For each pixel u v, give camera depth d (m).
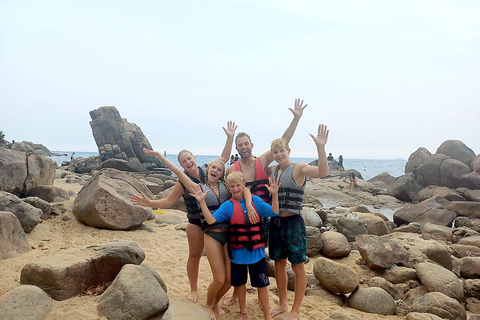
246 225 4.11
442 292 5.51
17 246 6.06
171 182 16.81
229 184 4.15
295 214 4.45
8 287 4.48
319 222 9.30
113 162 32.41
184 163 4.60
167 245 7.33
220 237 4.23
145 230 8.34
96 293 4.45
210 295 4.27
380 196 21.12
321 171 4.18
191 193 4.32
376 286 5.96
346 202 20.34
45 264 4.33
